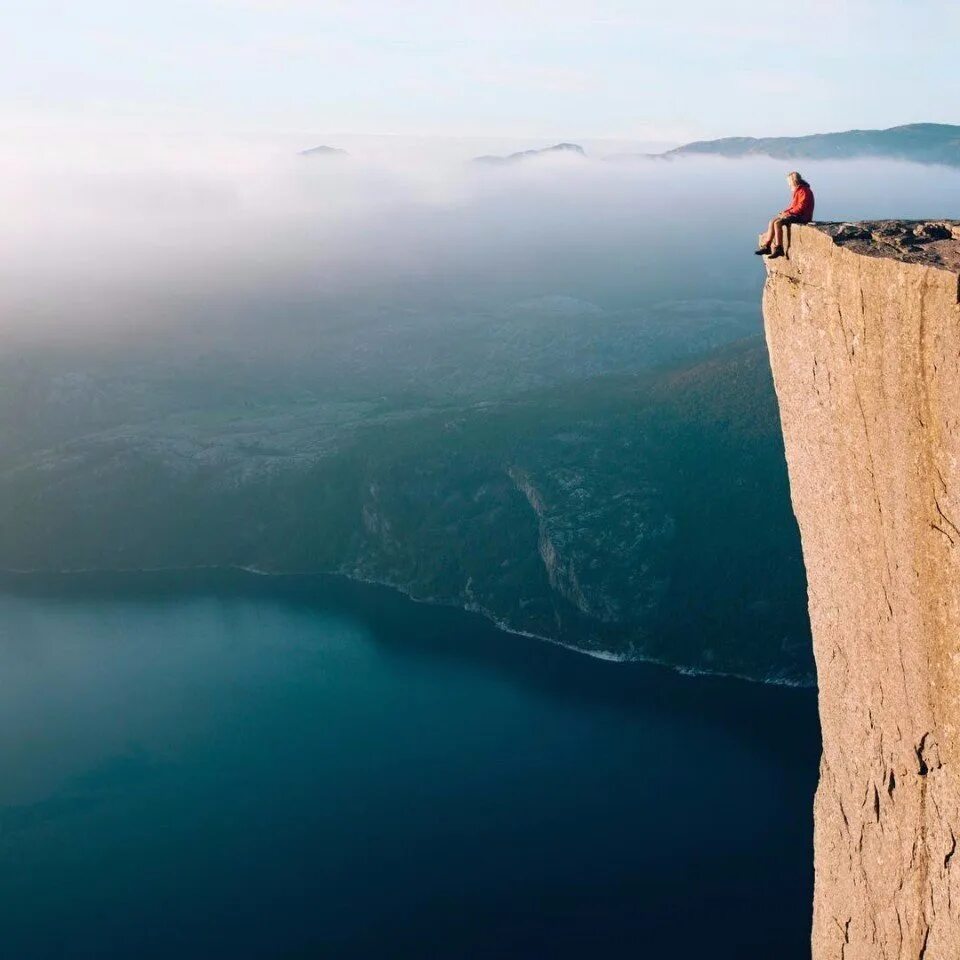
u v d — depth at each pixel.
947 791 14.51
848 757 18.05
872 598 16.39
